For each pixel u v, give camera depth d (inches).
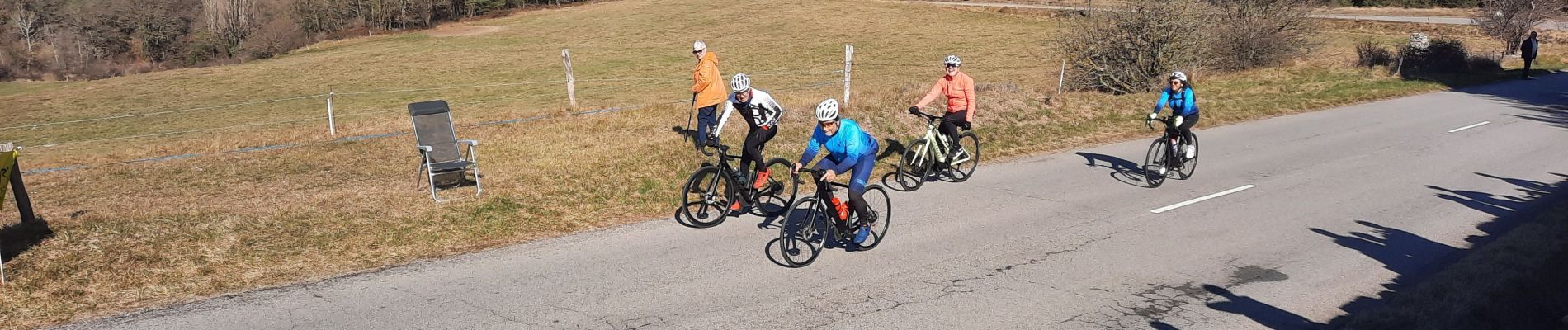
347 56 2123.5
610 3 3238.2
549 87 1450.5
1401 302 250.4
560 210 357.7
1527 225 339.9
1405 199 407.2
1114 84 898.1
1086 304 257.0
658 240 321.1
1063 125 617.0
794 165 291.1
